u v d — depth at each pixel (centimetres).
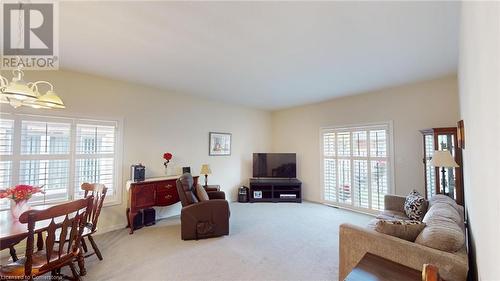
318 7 182
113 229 355
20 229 174
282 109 623
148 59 286
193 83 388
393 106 412
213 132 518
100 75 345
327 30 218
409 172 390
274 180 563
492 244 77
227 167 546
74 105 325
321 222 390
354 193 468
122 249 283
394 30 217
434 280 84
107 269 236
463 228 183
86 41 237
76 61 289
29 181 286
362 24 207
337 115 503
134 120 390
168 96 439
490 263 82
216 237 323
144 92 404
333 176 508
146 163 404
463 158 256
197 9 185
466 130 192
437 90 362
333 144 510
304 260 257
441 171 317
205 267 241
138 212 361
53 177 304
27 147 285
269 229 356
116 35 226
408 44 246
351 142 475
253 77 357
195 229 315
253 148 605
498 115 60
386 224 178
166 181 381
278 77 356
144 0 173
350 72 333
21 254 268
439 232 157
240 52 267
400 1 174
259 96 482
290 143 606
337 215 432
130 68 316
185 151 465
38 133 294
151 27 212
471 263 173
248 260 256
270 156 573
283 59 287
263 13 191
